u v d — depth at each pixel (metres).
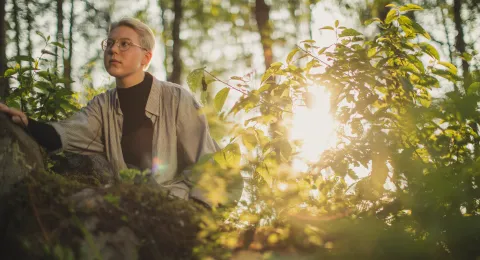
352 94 2.84
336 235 2.44
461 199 2.43
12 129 2.50
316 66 3.05
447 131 2.77
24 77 3.76
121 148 3.28
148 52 3.38
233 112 2.87
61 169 3.12
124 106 3.31
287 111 2.94
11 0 10.03
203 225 2.35
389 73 2.97
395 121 2.82
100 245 2.18
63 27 12.61
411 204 2.50
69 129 3.08
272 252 2.39
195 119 3.33
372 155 2.68
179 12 12.89
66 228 2.18
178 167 3.34
